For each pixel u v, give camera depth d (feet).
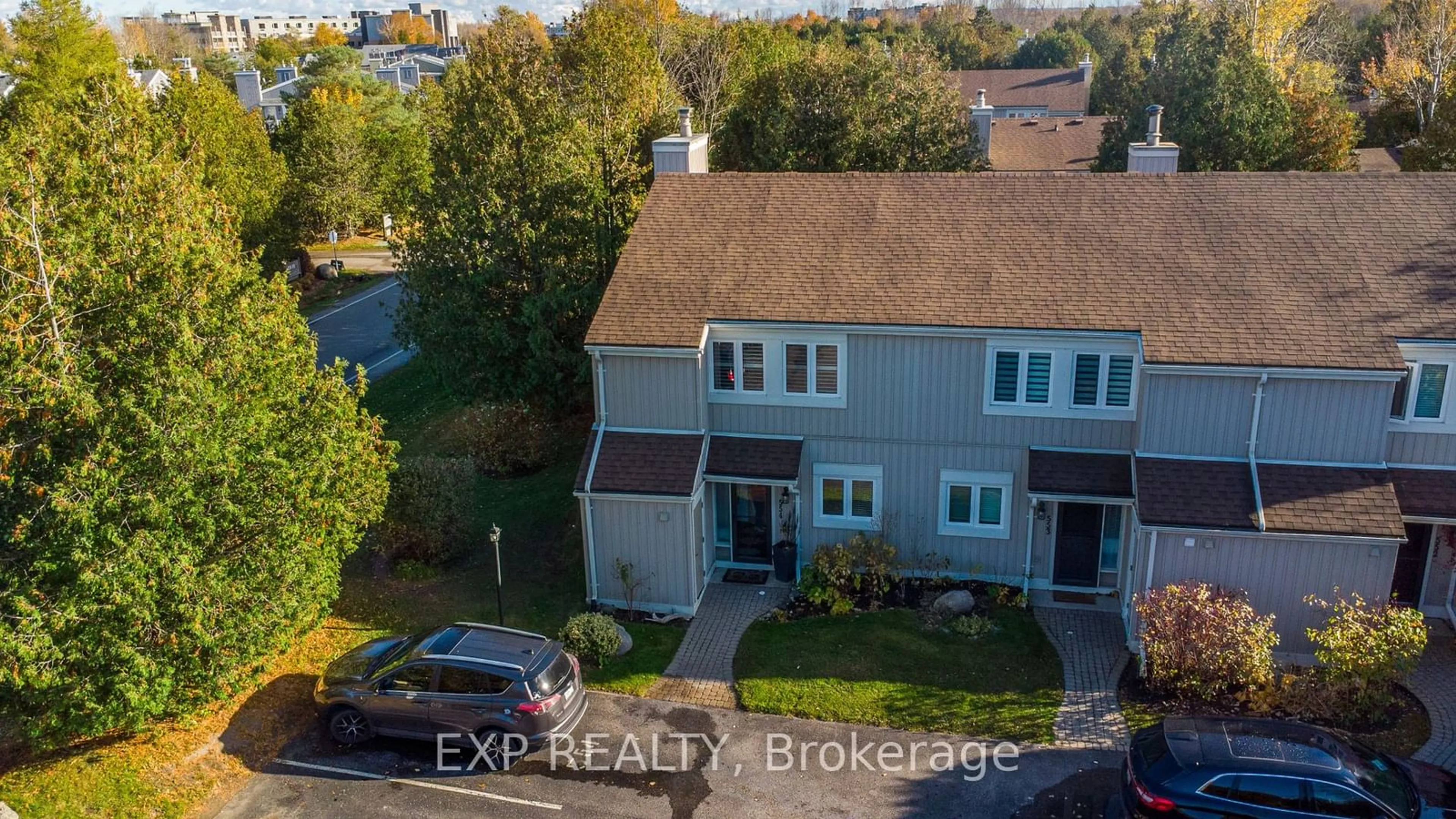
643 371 68.28
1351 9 378.73
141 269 51.78
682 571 67.31
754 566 74.59
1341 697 54.13
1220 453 61.98
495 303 92.22
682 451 68.03
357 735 53.47
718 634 65.21
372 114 258.57
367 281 188.55
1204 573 60.29
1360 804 41.16
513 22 133.69
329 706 53.31
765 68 159.22
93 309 50.21
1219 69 125.29
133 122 68.03
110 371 50.24
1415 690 56.65
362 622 66.03
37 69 161.58
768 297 68.49
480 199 91.25
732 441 70.44
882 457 69.72
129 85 75.51
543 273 90.27
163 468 46.88
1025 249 69.36
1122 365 64.18
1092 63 292.61
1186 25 148.66
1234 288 64.34
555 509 84.79
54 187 59.00
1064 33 334.85
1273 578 59.41
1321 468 60.54
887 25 382.42
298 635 55.31
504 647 53.16
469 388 92.58
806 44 243.81
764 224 74.28
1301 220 68.18
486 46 99.81
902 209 73.77
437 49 568.82
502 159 92.12
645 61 138.62
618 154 98.02
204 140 145.28
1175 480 61.26
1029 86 263.49
